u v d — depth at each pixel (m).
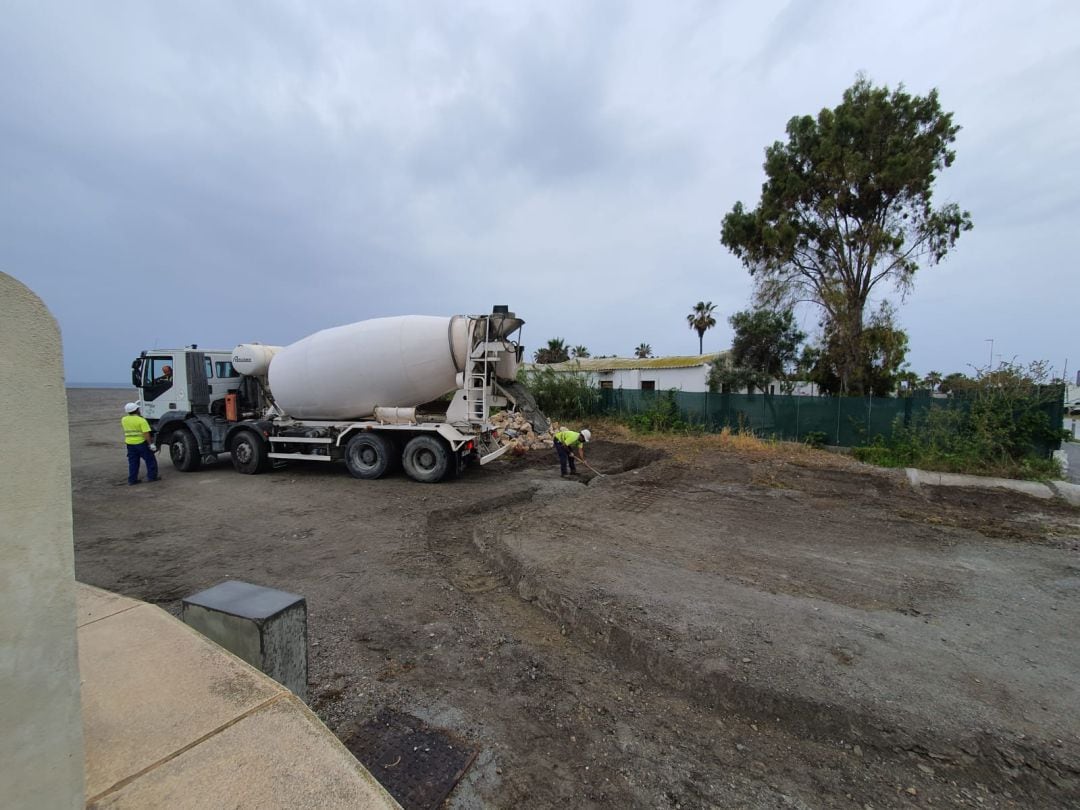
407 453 9.88
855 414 15.15
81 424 22.48
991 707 3.03
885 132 18.50
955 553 6.04
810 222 19.86
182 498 8.61
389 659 3.62
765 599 4.48
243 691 2.16
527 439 14.80
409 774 2.55
